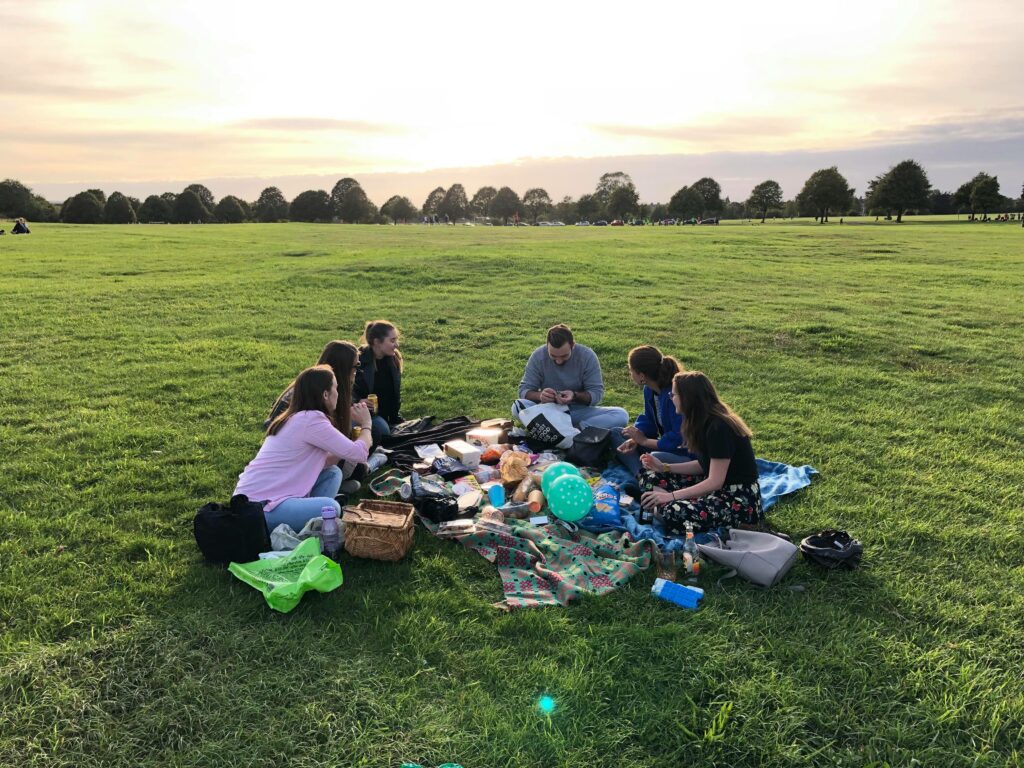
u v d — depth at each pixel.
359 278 18.70
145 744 3.00
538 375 7.03
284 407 5.98
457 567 4.43
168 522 4.92
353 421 5.80
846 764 2.97
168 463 6.05
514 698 3.29
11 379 8.62
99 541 4.64
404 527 4.39
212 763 2.91
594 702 3.26
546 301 15.56
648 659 3.59
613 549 4.64
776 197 121.75
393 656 3.55
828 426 7.41
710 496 4.88
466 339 11.77
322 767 2.89
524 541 4.62
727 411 4.83
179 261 23.72
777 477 5.91
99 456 6.12
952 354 10.76
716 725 3.13
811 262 25.97
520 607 3.99
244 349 10.63
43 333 11.45
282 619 3.81
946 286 19.06
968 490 5.77
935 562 4.56
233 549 4.26
